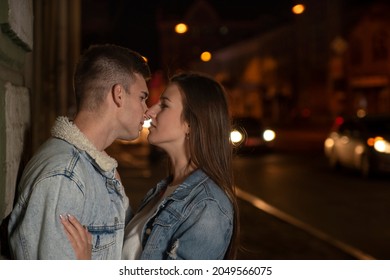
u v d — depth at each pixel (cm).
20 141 243
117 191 237
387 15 5525
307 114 5634
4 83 226
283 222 983
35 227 207
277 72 6675
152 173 1666
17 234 208
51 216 207
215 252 250
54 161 214
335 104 5922
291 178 1619
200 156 262
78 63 236
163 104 272
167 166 292
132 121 236
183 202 254
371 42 5578
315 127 5372
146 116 271
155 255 250
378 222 999
